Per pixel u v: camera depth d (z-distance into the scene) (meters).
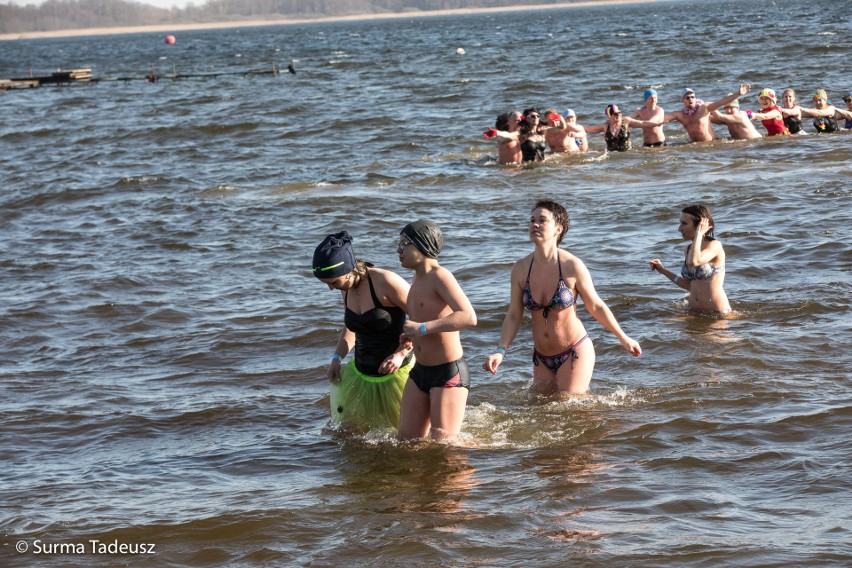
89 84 60.56
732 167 18.47
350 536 5.61
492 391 8.23
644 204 15.73
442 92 38.09
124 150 27.23
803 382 7.88
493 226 15.14
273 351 9.84
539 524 5.59
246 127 30.36
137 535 5.78
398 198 17.86
